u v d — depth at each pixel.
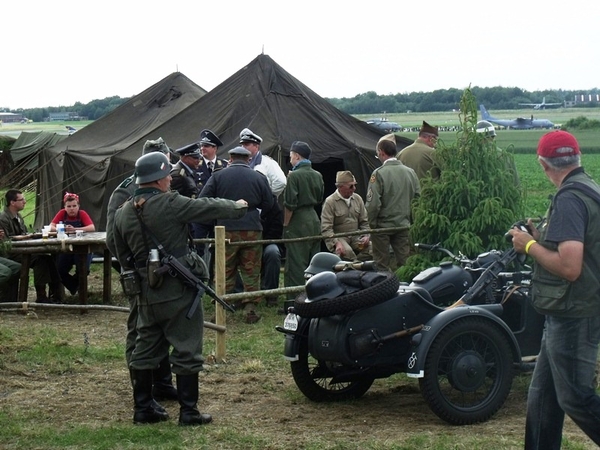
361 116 187.12
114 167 16.08
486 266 7.12
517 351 6.61
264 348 9.09
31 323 10.52
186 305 6.25
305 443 5.89
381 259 11.11
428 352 6.30
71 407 6.92
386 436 6.09
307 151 11.34
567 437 6.06
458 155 8.46
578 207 4.79
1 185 24.16
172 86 19.61
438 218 8.37
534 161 67.94
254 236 10.73
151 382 6.49
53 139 33.28
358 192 15.37
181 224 6.27
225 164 12.47
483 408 6.44
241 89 16.20
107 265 12.01
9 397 7.18
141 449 5.82
